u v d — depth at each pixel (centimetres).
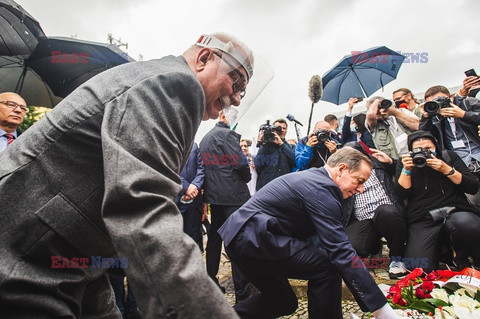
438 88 302
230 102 93
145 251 51
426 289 148
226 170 251
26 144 68
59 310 62
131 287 52
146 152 59
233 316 52
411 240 249
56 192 64
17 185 64
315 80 345
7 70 349
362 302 134
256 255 156
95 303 81
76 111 66
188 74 72
